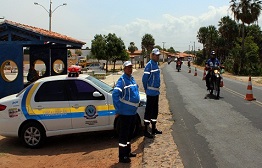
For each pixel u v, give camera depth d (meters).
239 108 11.88
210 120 9.81
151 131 8.55
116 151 7.36
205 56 96.06
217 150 6.78
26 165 6.77
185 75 36.66
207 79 15.84
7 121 7.98
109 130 8.55
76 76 8.34
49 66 17.81
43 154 7.57
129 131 6.55
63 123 7.95
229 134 8.05
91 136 8.95
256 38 70.06
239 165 5.86
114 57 61.66
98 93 7.96
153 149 6.95
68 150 7.80
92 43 62.38
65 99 8.04
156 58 7.69
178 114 11.02
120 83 6.26
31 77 16.61
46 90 8.10
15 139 9.04
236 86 21.70
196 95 16.17
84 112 7.98
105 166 6.32
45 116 7.93
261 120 9.63
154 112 8.08
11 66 55.44
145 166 5.93
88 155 7.22
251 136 7.79
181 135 8.12
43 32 14.17
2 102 8.08
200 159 6.25
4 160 6.96
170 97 15.74
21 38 14.25
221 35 79.00
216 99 14.48
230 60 53.25
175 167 5.84
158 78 7.74
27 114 7.93
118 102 6.23
